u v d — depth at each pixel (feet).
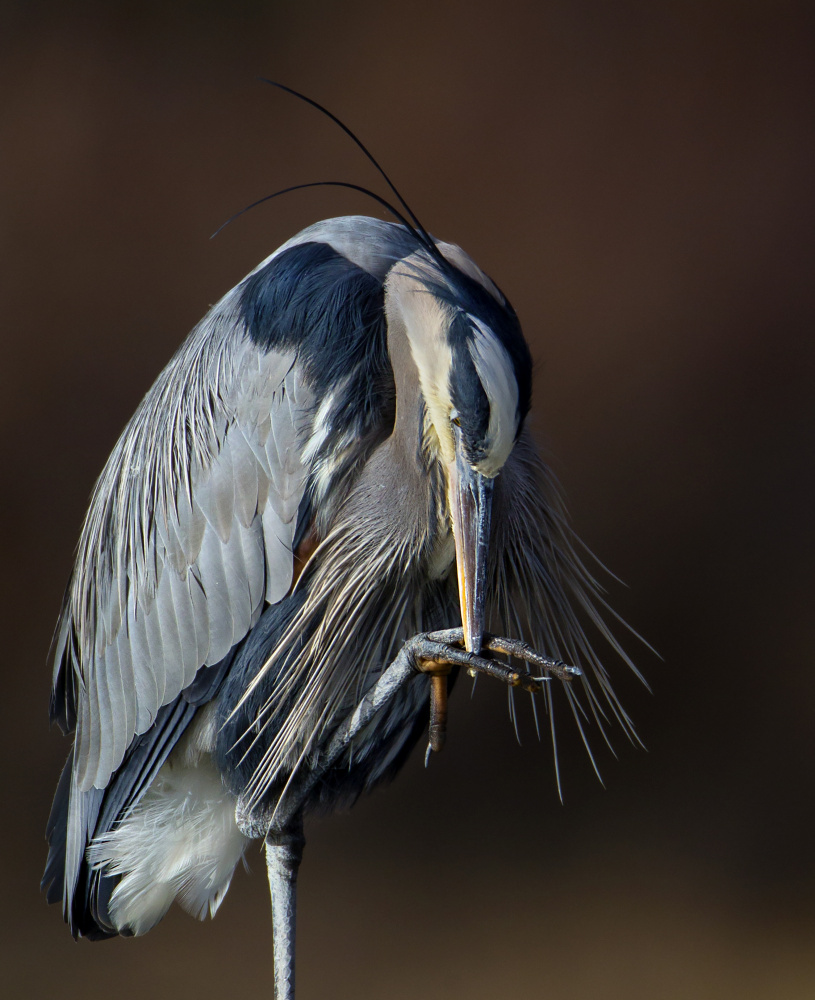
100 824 14.76
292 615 13.23
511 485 13.44
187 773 14.70
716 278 44.24
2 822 33.86
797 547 41.55
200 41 44.04
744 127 45.01
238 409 13.28
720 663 40.09
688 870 33.45
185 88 43.83
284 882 13.92
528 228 44.52
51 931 30.78
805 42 45.03
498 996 27.91
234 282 43.11
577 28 45.34
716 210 44.68
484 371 11.35
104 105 43.16
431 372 11.69
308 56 44.65
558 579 13.94
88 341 41.75
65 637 16.40
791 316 43.70
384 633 13.17
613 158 45.03
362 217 14.24
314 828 35.78
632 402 43.06
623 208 44.80
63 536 39.55
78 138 42.75
